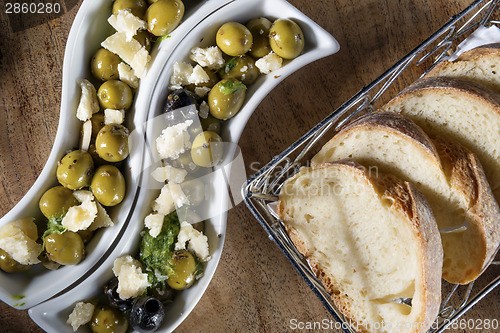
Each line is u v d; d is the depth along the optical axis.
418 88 0.46
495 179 0.46
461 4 0.53
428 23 0.53
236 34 0.46
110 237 0.47
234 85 0.47
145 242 0.47
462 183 0.44
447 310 0.48
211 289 0.51
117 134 0.46
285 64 0.48
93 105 0.47
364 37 0.52
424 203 0.43
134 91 0.48
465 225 0.45
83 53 0.47
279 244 0.44
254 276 0.51
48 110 0.50
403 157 0.46
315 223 0.46
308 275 0.47
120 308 0.47
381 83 0.52
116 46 0.46
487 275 0.51
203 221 0.49
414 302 0.43
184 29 0.47
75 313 0.46
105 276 0.47
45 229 0.47
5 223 0.46
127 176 0.47
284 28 0.46
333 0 0.52
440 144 0.46
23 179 0.50
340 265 0.46
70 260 0.46
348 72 0.52
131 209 0.48
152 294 0.47
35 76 0.50
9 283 0.47
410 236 0.43
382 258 0.45
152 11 0.46
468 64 0.48
